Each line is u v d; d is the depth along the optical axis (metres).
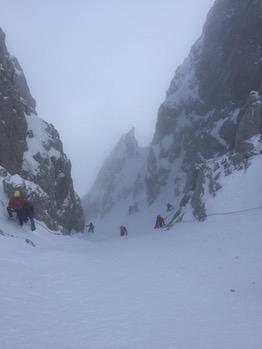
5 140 33.03
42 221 29.61
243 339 9.31
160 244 22.55
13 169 33.69
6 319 9.46
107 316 10.39
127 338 9.09
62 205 41.75
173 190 65.94
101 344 8.66
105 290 12.66
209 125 61.91
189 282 14.29
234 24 62.34
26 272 13.61
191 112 69.62
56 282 12.96
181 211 34.06
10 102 34.31
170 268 16.30
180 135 69.75
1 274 12.83
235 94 59.44
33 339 8.56
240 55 59.25
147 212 67.50
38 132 41.69
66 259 16.52
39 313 10.12
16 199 24.36
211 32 67.56
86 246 23.92
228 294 13.06
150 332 9.51
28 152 37.44
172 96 75.44
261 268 15.72
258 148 32.53
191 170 62.06
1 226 22.19
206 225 26.59
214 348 8.77
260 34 57.44
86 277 13.99
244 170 30.38
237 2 63.53
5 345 8.12
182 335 9.43
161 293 12.73
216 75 65.00
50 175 38.53
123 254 19.55
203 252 19.28
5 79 35.09
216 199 29.55
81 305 11.05
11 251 16.23
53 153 41.62
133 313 10.74
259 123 37.72
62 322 9.70
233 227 23.39
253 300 12.49
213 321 10.49
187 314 10.95
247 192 28.55
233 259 17.45
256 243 19.08
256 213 25.61
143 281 14.09
